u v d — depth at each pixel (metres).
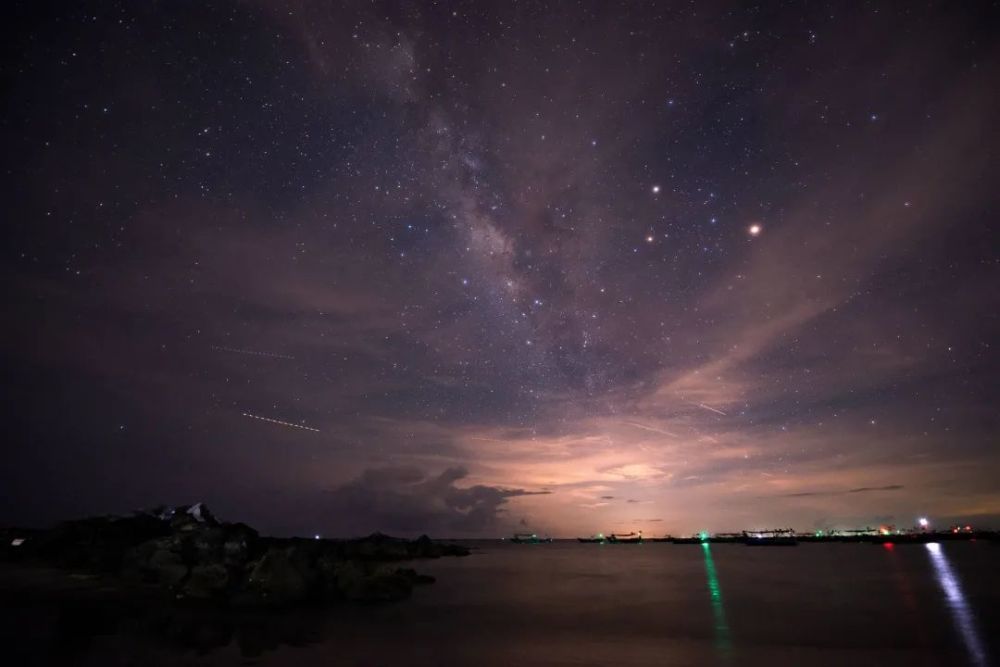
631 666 15.84
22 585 24.97
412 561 67.31
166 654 15.74
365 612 24.95
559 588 38.09
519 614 25.83
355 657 16.23
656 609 27.72
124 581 25.98
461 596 32.72
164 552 26.88
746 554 94.31
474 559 77.94
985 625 22.16
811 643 19.14
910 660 16.64
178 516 34.75
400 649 17.53
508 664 15.96
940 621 23.14
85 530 31.89
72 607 21.55
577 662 16.31
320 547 55.84
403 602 29.17
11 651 15.53
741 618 24.66
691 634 20.89
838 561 66.69
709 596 33.19
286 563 26.59
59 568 28.08
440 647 18.09
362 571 31.83
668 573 51.41
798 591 35.12
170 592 24.59
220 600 24.09
